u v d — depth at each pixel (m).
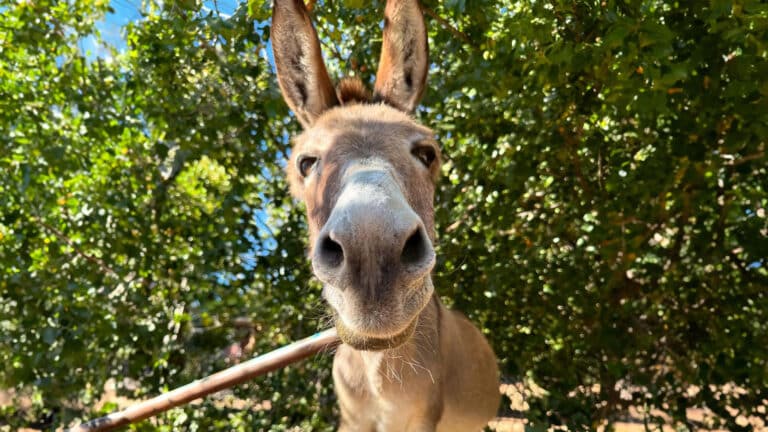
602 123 1.51
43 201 1.56
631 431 1.83
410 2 0.94
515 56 1.17
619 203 1.30
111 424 0.92
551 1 1.17
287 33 0.93
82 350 1.33
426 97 1.39
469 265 1.49
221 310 1.48
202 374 1.46
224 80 1.50
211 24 1.25
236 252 1.47
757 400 1.31
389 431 0.91
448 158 1.52
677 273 1.44
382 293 0.53
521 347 1.48
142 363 1.46
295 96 0.94
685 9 1.06
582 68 1.11
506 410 1.44
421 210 0.75
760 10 0.89
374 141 0.74
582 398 1.33
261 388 1.47
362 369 0.90
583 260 1.44
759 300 1.35
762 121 0.97
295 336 1.54
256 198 1.57
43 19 1.53
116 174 1.60
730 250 1.38
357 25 1.53
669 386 1.53
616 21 0.96
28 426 1.63
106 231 1.54
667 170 1.24
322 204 0.70
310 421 1.44
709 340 1.40
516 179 1.36
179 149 1.54
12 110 1.53
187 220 1.61
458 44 1.31
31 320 1.39
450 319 1.05
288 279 1.49
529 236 1.47
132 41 1.61
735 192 1.32
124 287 1.51
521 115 1.39
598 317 1.40
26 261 1.47
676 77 0.92
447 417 1.04
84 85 1.56
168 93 1.50
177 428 1.37
